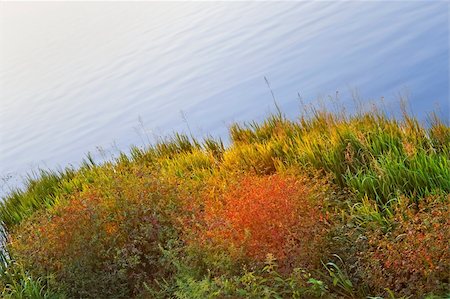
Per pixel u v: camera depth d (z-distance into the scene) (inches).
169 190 251.4
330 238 213.9
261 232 209.5
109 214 249.4
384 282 189.0
